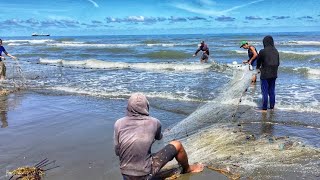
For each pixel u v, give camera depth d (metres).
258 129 7.06
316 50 28.42
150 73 16.73
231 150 5.89
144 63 20.45
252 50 11.96
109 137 6.84
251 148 5.95
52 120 8.36
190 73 16.38
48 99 10.92
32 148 6.34
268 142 6.22
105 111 9.08
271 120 7.69
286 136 6.54
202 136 6.57
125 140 4.31
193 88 11.72
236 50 29.45
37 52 34.31
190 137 6.55
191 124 7.48
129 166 4.31
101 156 5.80
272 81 8.50
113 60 24.89
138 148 4.28
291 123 7.44
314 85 12.04
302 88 11.43
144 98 4.47
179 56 26.77
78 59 25.83
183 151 4.82
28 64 22.67
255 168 5.13
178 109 8.91
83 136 6.98
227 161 5.45
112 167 5.30
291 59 21.86
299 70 15.70
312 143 6.14
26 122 8.25
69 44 54.12
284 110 8.52
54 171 5.26
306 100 9.47
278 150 5.82
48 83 14.05
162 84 12.86
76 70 18.73
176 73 16.52
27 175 5.05
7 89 12.77
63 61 23.81
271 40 8.39
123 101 10.23
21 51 36.22
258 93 10.51
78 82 14.07
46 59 25.86
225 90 10.84
